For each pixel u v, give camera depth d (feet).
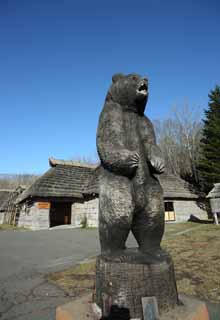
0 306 12.98
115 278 8.16
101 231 9.33
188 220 56.03
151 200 9.40
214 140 65.00
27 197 50.96
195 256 21.16
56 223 62.75
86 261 21.68
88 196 51.06
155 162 9.61
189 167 93.97
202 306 8.59
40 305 12.96
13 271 19.62
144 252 9.11
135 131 10.23
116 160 9.02
